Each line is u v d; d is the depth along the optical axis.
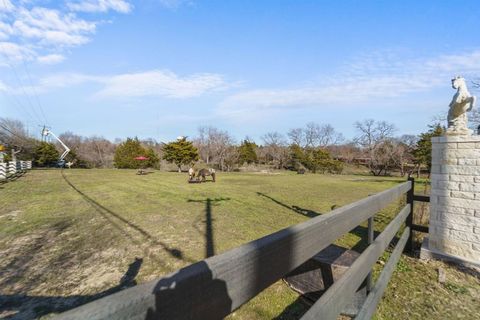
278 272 0.89
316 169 34.28
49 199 8.84
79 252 4.12
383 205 2.37
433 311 2.51
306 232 1.07
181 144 26.05
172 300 0.55
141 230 5.25
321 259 2.72
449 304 2.63
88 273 3.42
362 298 2.12
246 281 0.75
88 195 9.80
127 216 6.45
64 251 4.17
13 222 5.90
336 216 1.37
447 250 3.58
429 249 3.71
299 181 17.66
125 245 4.41
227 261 0.68
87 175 19.22
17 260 3.83
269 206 7.98
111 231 5.19
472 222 3.43
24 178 16.20
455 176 3.55
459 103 3.55
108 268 3.56
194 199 9.10
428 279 3.11
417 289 2.88
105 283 3.17
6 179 15.15
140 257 3.91
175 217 6.37
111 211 7.02
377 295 1.89
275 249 0.87
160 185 13.43
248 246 0.79
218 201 8.74
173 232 5.12
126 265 3.65
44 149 32.47
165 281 0.54
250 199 9.30
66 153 35.59
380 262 3.54
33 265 3.67
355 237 4.73
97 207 7.54
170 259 3.83
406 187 3.55
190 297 0.59
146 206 7.74
